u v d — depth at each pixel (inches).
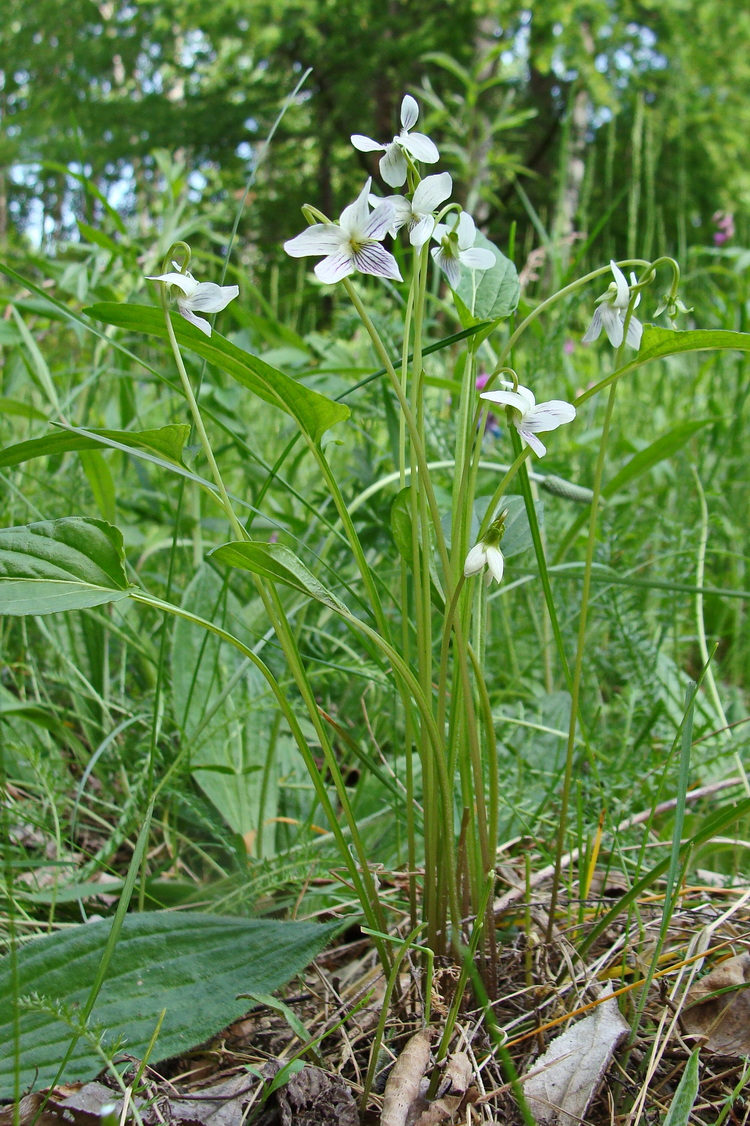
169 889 10.6
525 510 10.0
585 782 11.5
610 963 9.8
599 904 10.5
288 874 10.6
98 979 7.8
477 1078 8.4
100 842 12.4
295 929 9.2
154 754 11.0
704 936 9.7
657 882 11.1
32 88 111.2
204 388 17.7
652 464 13.6
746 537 20.3
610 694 16.0
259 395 8.7
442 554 8.8
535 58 80.7
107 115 100.1
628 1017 9.1
